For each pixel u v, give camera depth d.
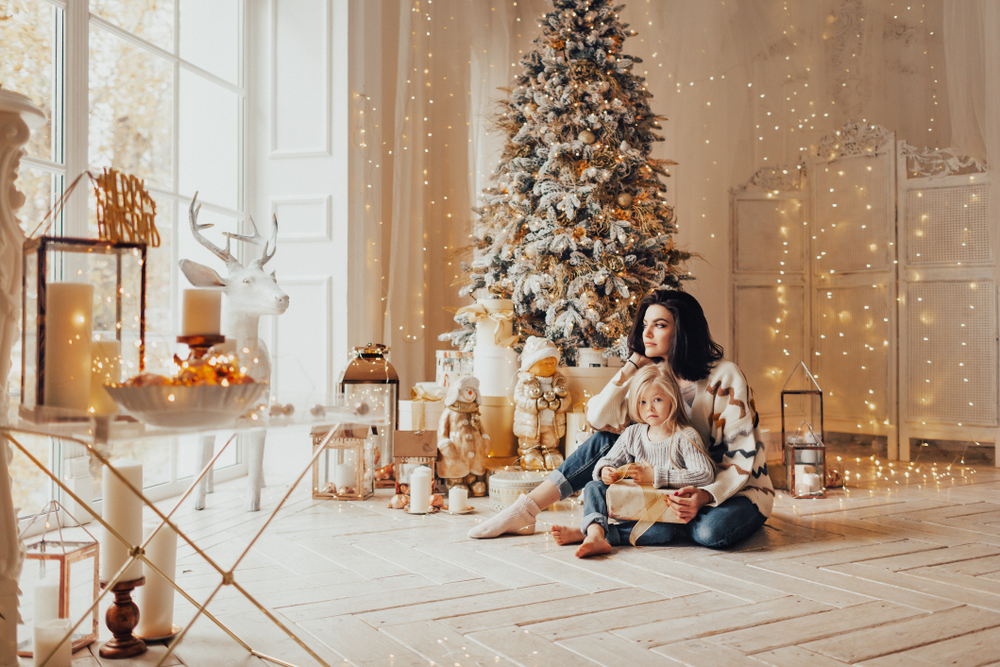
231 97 3.68
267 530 2.50
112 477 1.49
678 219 4.83
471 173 4.54
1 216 1.34
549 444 3.18
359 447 3.02
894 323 4.35
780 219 4.76
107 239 1.40
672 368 2.46
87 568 2.12
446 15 4.50
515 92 3.93
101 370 1.33
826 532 2.49
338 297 3.67
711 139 4.82
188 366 1.17
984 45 4.03
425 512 2.77
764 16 4.86
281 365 3.70
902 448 4.30
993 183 3.99
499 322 3.37
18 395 1.45
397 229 4.05
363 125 3.82
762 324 4.73
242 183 3.75
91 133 2.86
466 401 2.99
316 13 3.74
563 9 3.87
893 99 4.68
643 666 1.37
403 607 1.71
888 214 4.39
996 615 1.66
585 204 3.56
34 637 1.35
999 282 3.98
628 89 3.88
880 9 4.70
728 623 1.60
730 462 2.31
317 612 1.68
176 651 1.47
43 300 1.29
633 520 2.29
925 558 2.15
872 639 1.51
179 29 3.32
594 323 3.46
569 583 1.90
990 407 4.04
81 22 2.68
